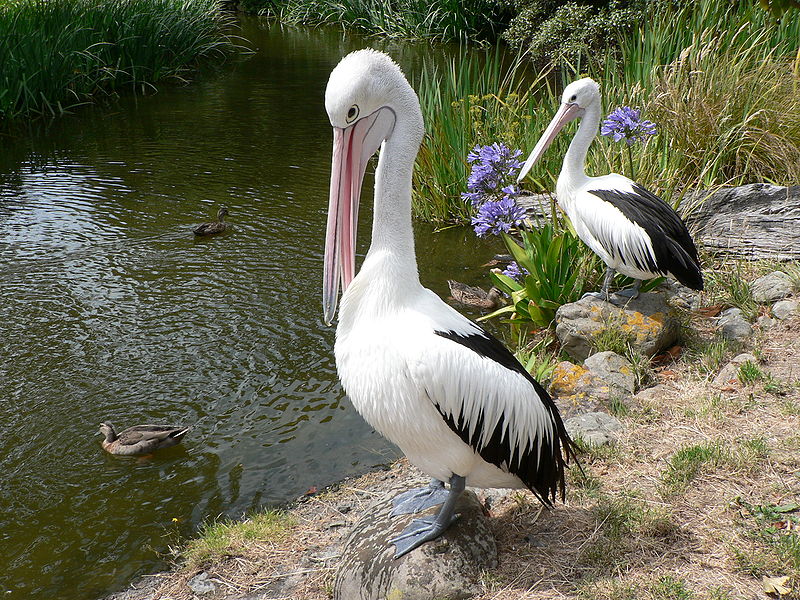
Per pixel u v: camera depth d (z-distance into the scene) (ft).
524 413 10.30
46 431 17.22
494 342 10.98
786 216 21.67
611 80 31.37
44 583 13.05
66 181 33.42
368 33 74.18
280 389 18.60
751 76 27.07
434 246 26.96
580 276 20.97
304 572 12.34
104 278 24.35
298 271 24.77
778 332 17.15
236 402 18.12
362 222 28.48
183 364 19.66
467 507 11.51
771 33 30.27
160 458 16.24
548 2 53.62
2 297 23.04
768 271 20.59
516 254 21.17
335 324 21.45
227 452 16.38
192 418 17.56
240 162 35.83
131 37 49.80
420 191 28.86
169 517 14.56
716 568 10.34
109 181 33.40
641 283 19.90
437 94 29.43
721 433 13.41
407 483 13.39
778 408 13.93
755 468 12.24
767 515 11.09
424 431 10.25
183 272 24.76
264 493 14.99
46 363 19.74
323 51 64.49
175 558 13.44
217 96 48.32
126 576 13.08
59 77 45.11
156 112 44.68
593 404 15.19
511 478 11.05
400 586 10.46
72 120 43.11
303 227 28.40
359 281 10.50
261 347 20.39
